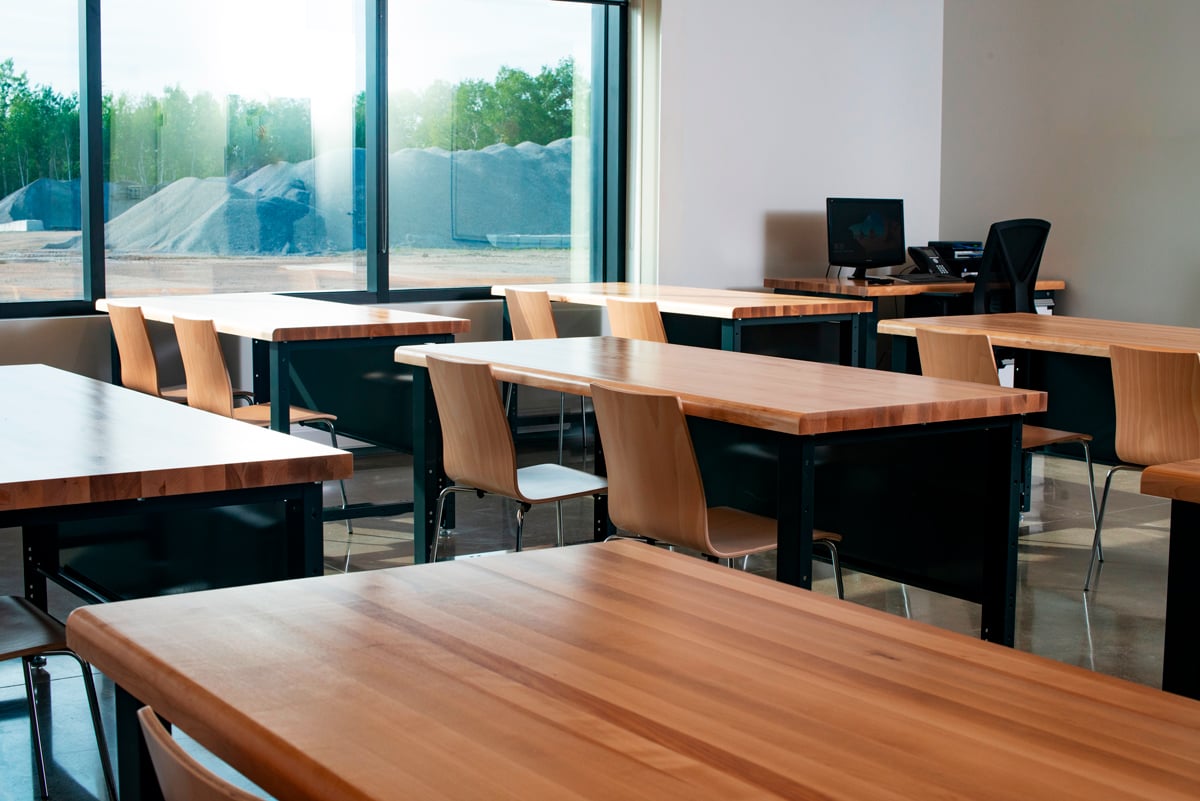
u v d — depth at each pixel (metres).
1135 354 3.78
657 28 7.25
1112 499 5.55
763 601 1.33
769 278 7.75
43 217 5.96
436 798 0.86
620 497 3.00
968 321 5.04
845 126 8.04
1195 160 7.09
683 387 3.00
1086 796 0.86
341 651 1.15
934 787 0.87
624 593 1.35
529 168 7.30
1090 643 3.61
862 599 4.00
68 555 2.80
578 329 7.38
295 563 2.16
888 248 7.74
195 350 4.60
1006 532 2.98
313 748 0.94
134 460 2.08
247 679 1.08
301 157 6.62
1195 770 0.91
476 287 7.18
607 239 7.54
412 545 4.70
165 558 2.43
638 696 1.05
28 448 2.19
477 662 1.13
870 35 8.08
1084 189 7.65
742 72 7.57
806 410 2.62
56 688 3.14
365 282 6.89
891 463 3.22
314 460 2.12
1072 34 7.66
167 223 6.28
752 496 3.45
